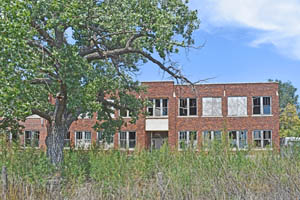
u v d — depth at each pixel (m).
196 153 12.96
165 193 10.01
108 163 11.51
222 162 11.77
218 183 10.49
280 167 11.38
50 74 13.87
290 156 12.16
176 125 41.84
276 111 40.88
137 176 11.30
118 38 17.22
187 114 41.94
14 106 12.68
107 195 10.36
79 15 14.65
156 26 14.77
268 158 12.12
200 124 41.53
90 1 15.21
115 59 18.66
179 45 15.09
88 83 14.77
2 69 12.20
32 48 13.37
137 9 15.71
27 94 12.99
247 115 41.16
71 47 14.18
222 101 41.59
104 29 16.33
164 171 11.54
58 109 15.35
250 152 13.09
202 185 10.54
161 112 42.22
